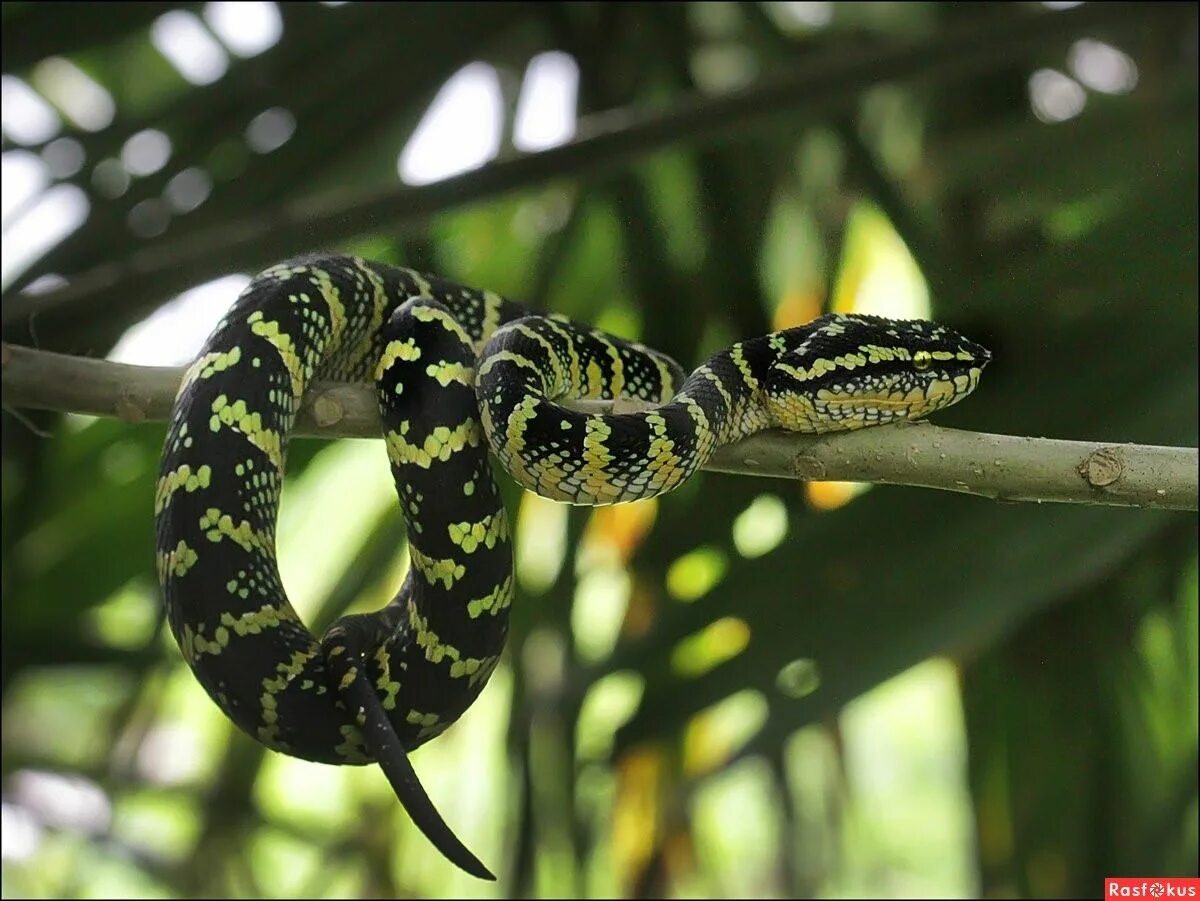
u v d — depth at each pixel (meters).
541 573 0.98
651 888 0.98
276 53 0.94
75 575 0.97
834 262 0.98
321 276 0.80
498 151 0.97
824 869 1.02
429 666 0.77
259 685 0.76
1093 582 0.87
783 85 0.90
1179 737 0.93
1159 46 0.93
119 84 1.04
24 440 0.96
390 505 0.97
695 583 0.93
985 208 0.93
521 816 0.96
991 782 0.94
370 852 1.07
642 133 0.90
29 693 1.06
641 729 0.86
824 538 0.85
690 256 0.96
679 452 0.78
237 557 0.76
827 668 0.84
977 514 0.83
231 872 1.05
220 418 0.77
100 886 1.14
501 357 0.79
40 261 0.94
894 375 0.79
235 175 0.95
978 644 0.85
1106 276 0.85
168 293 0.89
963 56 0.91
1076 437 0.84
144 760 1.10
